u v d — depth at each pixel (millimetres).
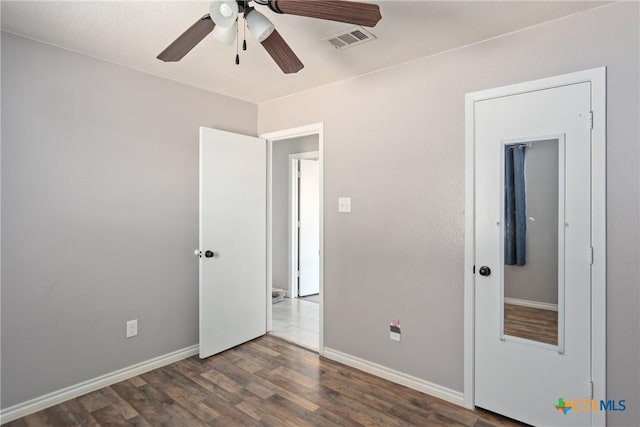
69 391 2359
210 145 3023
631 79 1771
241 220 3289
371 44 2275
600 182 1843
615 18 1803
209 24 1539
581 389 1910
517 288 2115
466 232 2275
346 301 2904
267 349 3213
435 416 2180
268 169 3615
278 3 1392
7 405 2119
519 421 2105
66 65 2338
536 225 2053
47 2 1797
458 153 2318
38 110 2223
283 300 4938
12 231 2131
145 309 2764
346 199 2893
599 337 1853
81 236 2418
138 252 2721
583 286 1897
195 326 3111
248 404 2299
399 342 2596
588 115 1877
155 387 2516
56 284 2309
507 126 2135
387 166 2650
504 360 2154
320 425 2080
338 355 2955
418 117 2494
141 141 2727
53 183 2289
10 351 2131
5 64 2096
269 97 3404
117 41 2242
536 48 2029
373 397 2396
